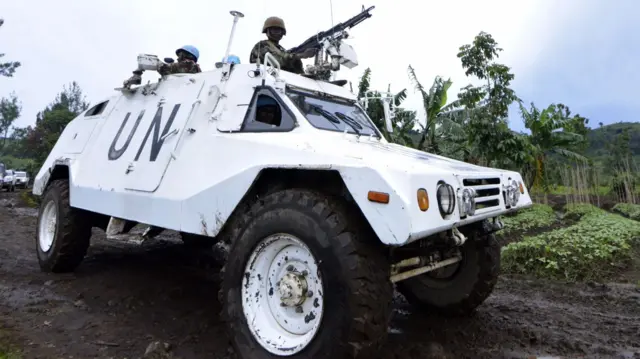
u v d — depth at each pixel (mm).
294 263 2934
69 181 5215
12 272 5426
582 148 18422
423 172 2645
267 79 3840
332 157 2842
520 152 11781
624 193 16547
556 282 5906
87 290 4684
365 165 2625
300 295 2820
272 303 3004
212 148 3619
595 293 5359
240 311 2980
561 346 3588
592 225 9156
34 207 15086
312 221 2738
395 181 2541
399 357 3229
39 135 33062
